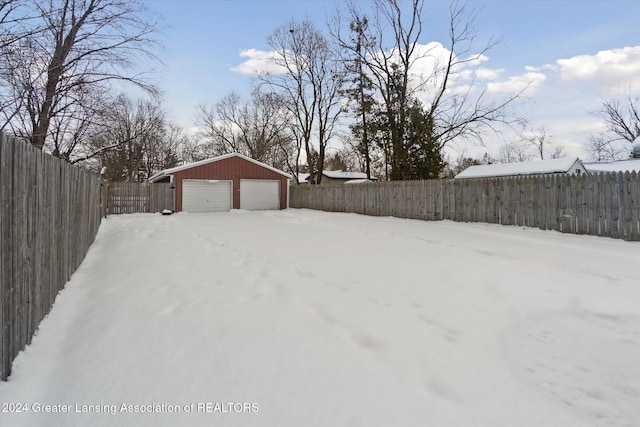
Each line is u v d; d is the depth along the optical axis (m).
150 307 3.04
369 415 1.66
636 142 16.91
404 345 2.37
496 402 1.79
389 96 17.23
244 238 7.12
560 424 1.64
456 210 10.06
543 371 2.09
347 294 3.38
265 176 19.05
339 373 2.02
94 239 7.35
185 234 7.70
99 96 8.42
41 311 2.76
